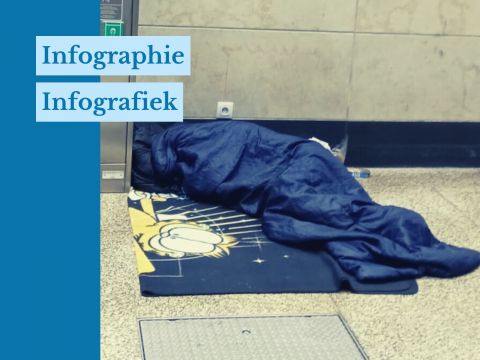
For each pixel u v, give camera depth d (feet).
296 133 12.73
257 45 12.09
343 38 12.35
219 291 8.54
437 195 12.28
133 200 10.97
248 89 12.32
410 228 9.57
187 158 11.09
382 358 7.52
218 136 11.10
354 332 7.98
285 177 10.24
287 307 8.39
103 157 11.04
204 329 7.79
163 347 7.36
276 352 7.47
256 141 11.03
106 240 9.68
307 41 12.23
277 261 9.34
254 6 11.86
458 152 13.57
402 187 12.52
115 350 7.23
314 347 7.63
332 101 12.68
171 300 8.30
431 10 12.53
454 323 8.32
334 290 8.81
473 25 12.79
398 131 13.15
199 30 11.80
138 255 9.20
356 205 9.91
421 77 12.90
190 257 9.25
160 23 11.62
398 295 8.86
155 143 11.35
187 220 10.40
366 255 9.30
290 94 12.49
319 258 9.48
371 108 12.89
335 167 10.62
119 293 8.36
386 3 12.31
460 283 9.29
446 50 12.84
